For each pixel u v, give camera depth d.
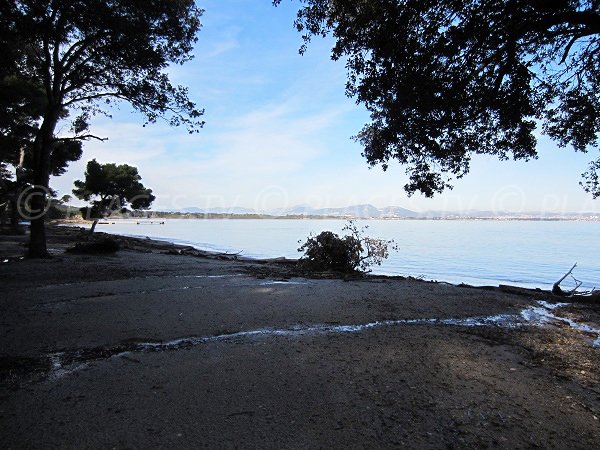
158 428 3.05
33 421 3.14
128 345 5.22
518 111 6.02
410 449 2.82
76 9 10.34
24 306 7.34
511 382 4.10
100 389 3.78
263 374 4.20
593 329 6.62
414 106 5.96
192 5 14.52
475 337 5.79
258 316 6.89
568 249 29.77
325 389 3.82
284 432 3.01
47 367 4.38
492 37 5.46
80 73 15.27
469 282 14.82
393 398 3.64
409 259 23.19
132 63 13.62
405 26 5.60
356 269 14.58
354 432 3.03
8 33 9.84
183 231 59.97
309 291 9.42
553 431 3.12
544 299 9.40
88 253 17.86
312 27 7.06
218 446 2.81
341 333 5.90
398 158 7.40
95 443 2.83
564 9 4.90
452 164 7.55
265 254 24.14
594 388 4.01
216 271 13.28
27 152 28.52
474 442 2.93
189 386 3.86
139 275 11.73
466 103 6.05
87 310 7.09
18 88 19.23
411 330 6.11
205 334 5.79
